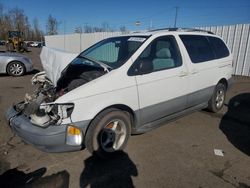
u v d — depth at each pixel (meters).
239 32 9.30
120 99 3.18
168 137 4.00
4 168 3.07
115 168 3.11
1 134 4.00
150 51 3.62
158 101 3.66
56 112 2.89
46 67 4.74
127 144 3.73
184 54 4.08
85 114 2.93
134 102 3.35
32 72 10.78
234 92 6.99
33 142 2.93
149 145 3.71
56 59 4.31
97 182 2.83
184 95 4.10
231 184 2.80
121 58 3.54
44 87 3.84
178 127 4.43
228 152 3.53
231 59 5.28
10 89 7.25
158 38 3.77
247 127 4.45
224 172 3.03
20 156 3.35
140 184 2.80
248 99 6.25
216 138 3.99
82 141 2.97
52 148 2.92
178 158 3.35
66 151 2.97
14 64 9.64
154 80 3.53
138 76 3.37
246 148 3.66
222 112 5.25
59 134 2.83
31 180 2.84
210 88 4.74
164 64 3.76
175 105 3.98
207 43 4.72
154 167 3.13
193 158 3.36
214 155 3.44
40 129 2.87
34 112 2.98
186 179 2.89
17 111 3.33
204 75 4.46
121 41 3.94
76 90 2.92
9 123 3.33
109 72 3.19
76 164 3.19
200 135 4.10
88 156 3.38
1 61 9.40
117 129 3.37
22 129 3.00
